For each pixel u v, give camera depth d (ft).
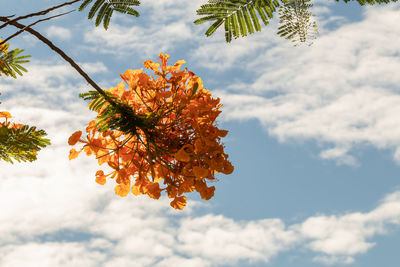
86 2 6.46
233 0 7.12
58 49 5.53
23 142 6.49
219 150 5.91
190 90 6.24
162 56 6.50
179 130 6.18
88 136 6.16
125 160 6.33
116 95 6.24
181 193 6.18
